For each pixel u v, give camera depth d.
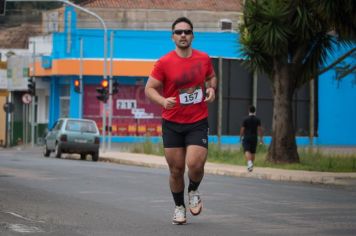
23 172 27.97
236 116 68.38
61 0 49.25
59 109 71.50
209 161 38.88
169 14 81.94
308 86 70.38
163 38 69.81
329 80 71.38
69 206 16.73
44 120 75.25
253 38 33.62
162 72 12.45
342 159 36.62
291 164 34.41
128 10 81.69
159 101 12.29
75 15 69.19
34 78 71.69
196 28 82.00
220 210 16.25
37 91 76.25
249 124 30.80
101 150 54.03
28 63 77.81
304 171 31.27
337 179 27.23
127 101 68.31
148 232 12.77
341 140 72.12
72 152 44.25
